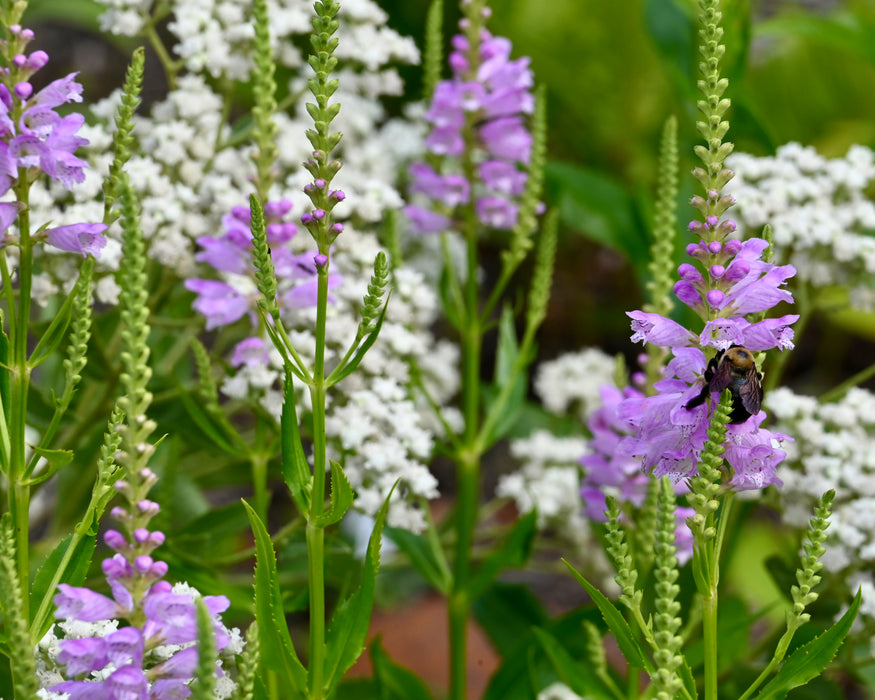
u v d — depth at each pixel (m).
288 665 1.09
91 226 1.09
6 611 1.02
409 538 1.33
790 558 1.31
